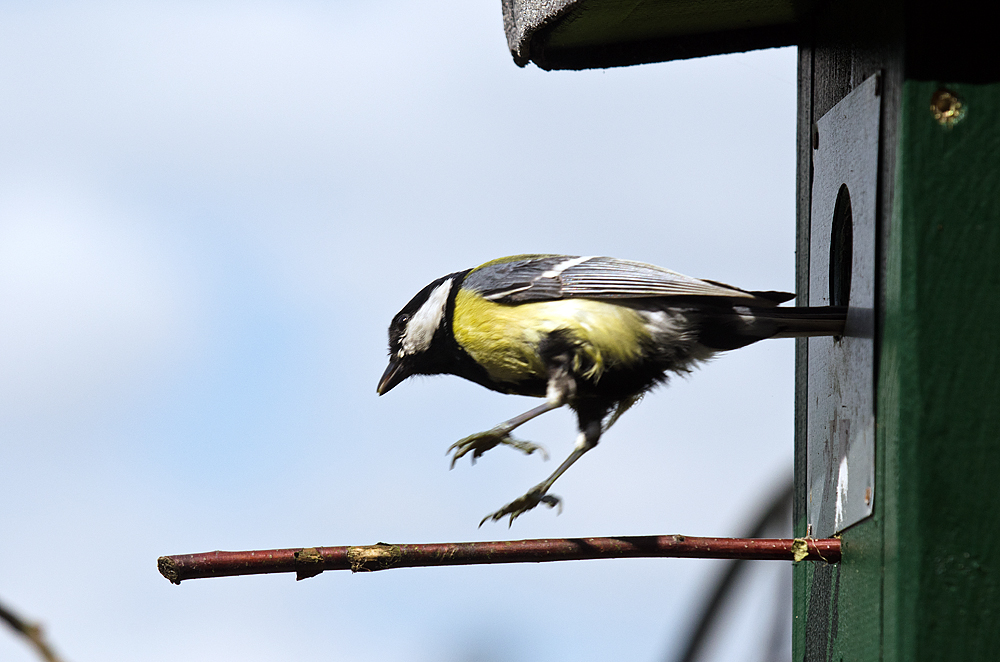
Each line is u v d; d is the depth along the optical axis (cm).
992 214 746
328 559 811
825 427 934
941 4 761
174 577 799
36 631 393
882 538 770
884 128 805
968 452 733
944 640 724
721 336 956
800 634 998
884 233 796
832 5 980
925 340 740
